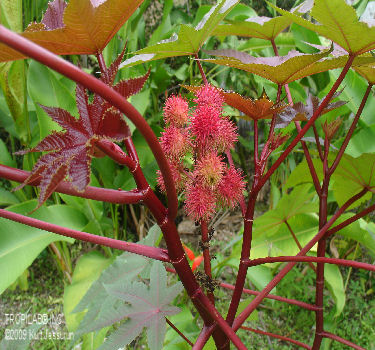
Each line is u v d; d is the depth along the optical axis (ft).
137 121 0.54
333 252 3.01
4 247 2.15
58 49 0.69
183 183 0.91
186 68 3.38
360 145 2.39
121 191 0.69
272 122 0.95
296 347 2.56
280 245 2.36
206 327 0.90
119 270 1.26
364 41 0.78
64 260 3.10
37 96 2.40
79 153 0.56
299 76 0.94
